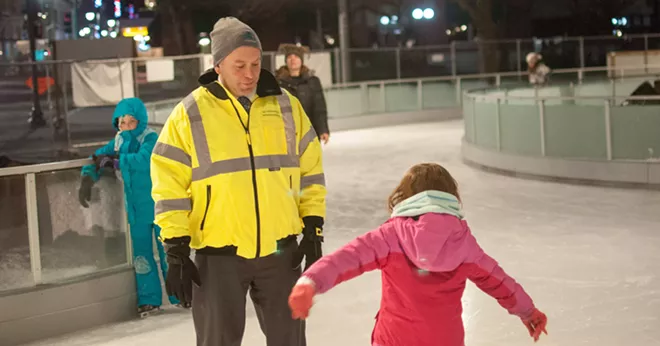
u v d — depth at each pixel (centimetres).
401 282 276
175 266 309
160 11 3284
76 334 484
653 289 527
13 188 473
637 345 429
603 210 791
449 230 274
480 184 983
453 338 278
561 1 3578
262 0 3303
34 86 1733
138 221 509
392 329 279
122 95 1464
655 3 3662
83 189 501
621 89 1619
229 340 323
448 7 3484
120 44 1653
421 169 290
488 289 283
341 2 2155
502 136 1064
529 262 609
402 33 3403
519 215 785
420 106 1986
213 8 3300
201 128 315
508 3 3528
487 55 2295
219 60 318
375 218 804
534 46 2438
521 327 464
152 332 482
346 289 552
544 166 983
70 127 1529
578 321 471
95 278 500
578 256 620
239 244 315
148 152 509
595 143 936
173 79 1512
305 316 262
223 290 319
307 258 328
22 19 3139
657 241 655
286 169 324
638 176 892
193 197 319
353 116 1825
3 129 1670
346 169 1162
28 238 479
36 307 477
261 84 327
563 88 1501
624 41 2586
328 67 1861
